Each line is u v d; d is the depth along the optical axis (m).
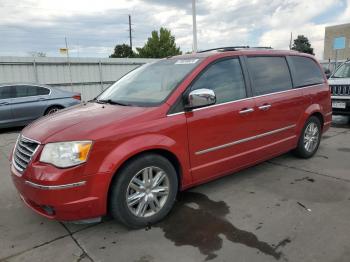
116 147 2.84
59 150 2.70
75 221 2.86
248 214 3.37
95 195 2.78
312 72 5.17
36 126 3.21
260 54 4.31
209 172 3.63
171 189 3.29
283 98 4.41
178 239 2.94
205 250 2.75
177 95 3.31
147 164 3.06
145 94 3.56
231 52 3.97
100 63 17.09
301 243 2.81
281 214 3.34
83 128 2.84
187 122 3.31
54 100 9.85
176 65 3.85
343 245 2.76
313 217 3.26
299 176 4.44
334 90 7.95
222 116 3.61
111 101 3.69
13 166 3.07
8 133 8.89
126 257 2.70
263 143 4.21
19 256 2.76
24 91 9.40
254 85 4.07
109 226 3.22
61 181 2.65
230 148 3.78
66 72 15.91
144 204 3.12
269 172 4.61
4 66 13.87
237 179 4.36
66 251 2.82
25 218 3.45
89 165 2.72
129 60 18.27
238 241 2.87
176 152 3.25
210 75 3.64
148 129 3.04
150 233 3.06
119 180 2.91
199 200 3.73
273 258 2.61
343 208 3.45
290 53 4.84
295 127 4.72
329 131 7.50
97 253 2.77
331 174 4.50
